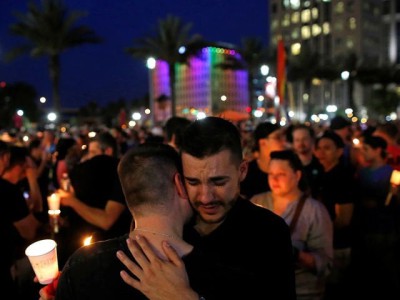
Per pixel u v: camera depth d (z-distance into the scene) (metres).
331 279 3.99
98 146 4.46
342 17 89.81
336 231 3.95
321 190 3.97
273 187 3.04
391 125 6.28
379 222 4.20
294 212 2.99
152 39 31.53
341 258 3.97
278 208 3.12
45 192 6.33
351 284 4.39
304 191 3.07
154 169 1.50
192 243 1.67
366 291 4.28
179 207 1.55
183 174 1.60
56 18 24.55
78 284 1.47
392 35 98.19
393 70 58.50
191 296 1.38
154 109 81.56
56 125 25.91
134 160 1.52
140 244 1.43
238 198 1.72
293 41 95.62
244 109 104.38
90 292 1.46
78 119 52.12
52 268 1.95
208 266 1.49
